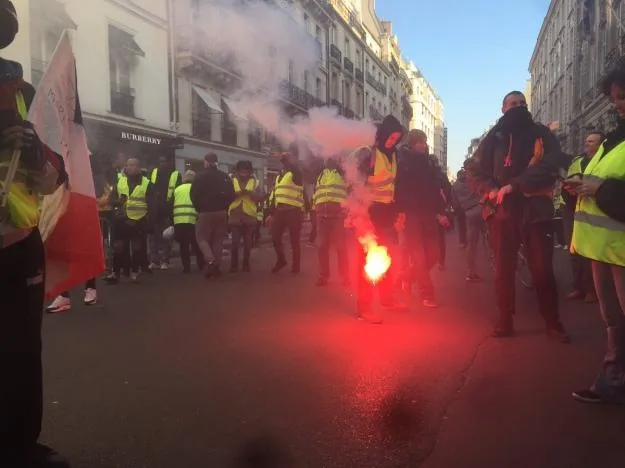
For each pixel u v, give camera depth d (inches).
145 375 151.7
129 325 209.2
